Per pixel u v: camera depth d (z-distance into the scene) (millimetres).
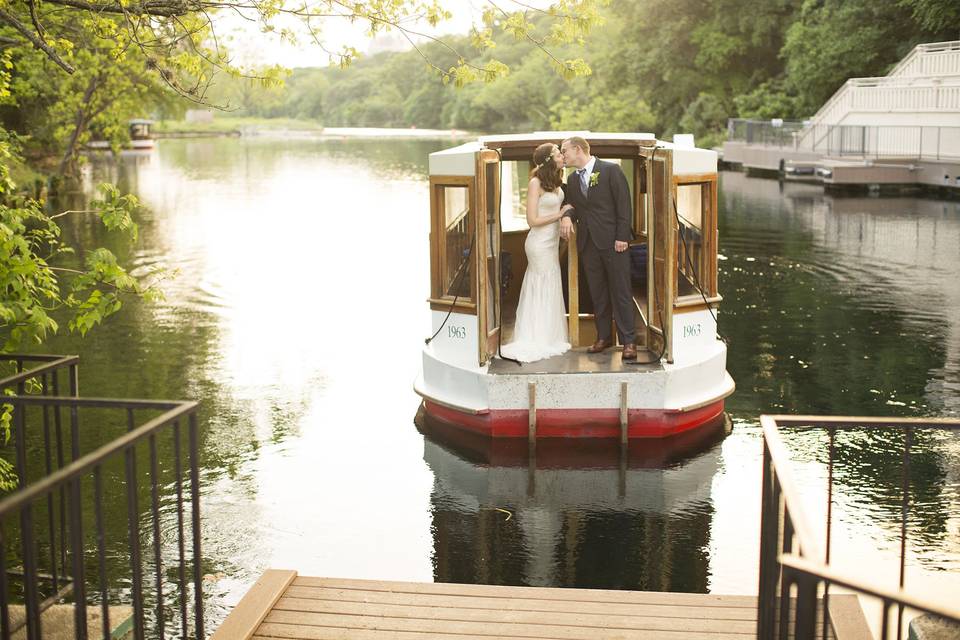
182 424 10812
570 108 70062
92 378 12750
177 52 8938
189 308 17281
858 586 2883
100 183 7133
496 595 5645
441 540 7965
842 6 49000
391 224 28969
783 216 28578
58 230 7352
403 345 14602
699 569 7395
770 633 4109
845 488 8797
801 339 14367
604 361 10383
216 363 13539
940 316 15617
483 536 8031
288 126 147625
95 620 5375
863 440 10070
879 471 9203
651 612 5418
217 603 6852
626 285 10281
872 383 12055
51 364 5562
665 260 10102
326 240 25672
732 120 50406
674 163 10227
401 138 103688
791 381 12219
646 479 9188
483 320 10195
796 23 51250
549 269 10562
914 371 12562
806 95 51094
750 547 7750
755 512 8422
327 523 8305
